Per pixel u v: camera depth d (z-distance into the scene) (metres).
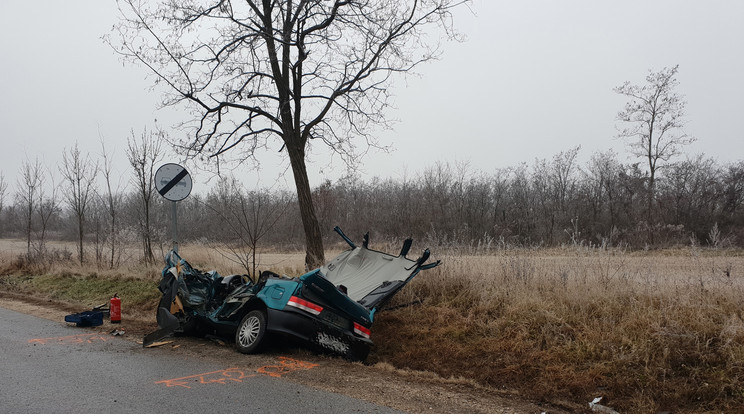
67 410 4.58
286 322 6.64
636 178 32.31
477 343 6.92
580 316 6.79
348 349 6.95
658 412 4.98
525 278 8.23
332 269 9.23
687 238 23.25
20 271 17.70
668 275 7.54
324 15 10.94
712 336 5.68
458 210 34.38
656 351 5.71
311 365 6.54
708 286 6.86
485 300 7.91
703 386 5.08
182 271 8.38
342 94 11.41
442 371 6.56
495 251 10.06
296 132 11.34
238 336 7.27
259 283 7.54
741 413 4.67
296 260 14.12
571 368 5.86
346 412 4.79
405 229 30.89
